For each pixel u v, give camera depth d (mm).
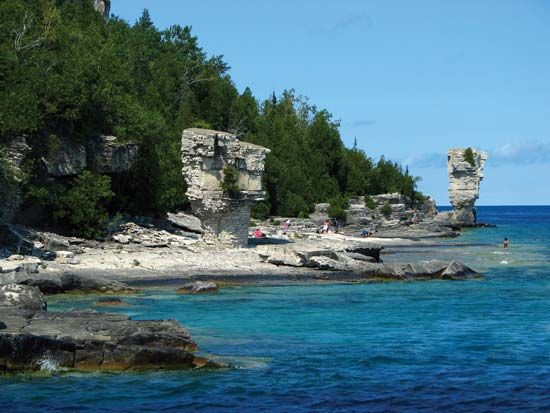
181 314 36969
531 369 26516
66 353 24750
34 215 58938
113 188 68750
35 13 78062
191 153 58938
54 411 21266
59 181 61281
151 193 71688
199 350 28359
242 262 53469
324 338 31625
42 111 59781
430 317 37375
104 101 65000
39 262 46781
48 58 64875
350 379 24969
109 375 24531
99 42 83625
